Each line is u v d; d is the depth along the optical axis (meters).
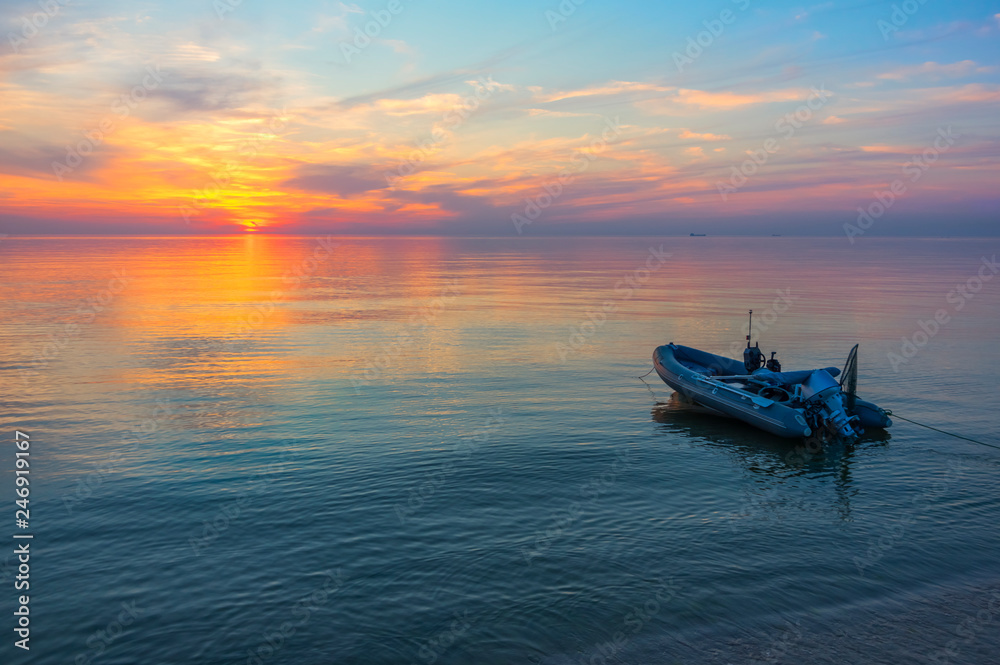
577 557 9.83
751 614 8.34
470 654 7.52
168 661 7.39
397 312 38.34
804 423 15.37
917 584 9.11
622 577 9.25
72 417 16.94
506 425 16.62
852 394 16.45
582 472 13.51
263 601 8.62
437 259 109.94
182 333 30.45
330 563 9.62
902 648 7.60
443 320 35.06
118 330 31.19
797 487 12.85
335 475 13.08
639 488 12.69
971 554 10.01
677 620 8.18
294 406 18.16
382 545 10.19
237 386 20.42
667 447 15.21
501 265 90.94
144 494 12.08
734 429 16.72
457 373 22.53
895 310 38.53
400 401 18.81
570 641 7.76
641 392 20.30
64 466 13.49
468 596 8.73
